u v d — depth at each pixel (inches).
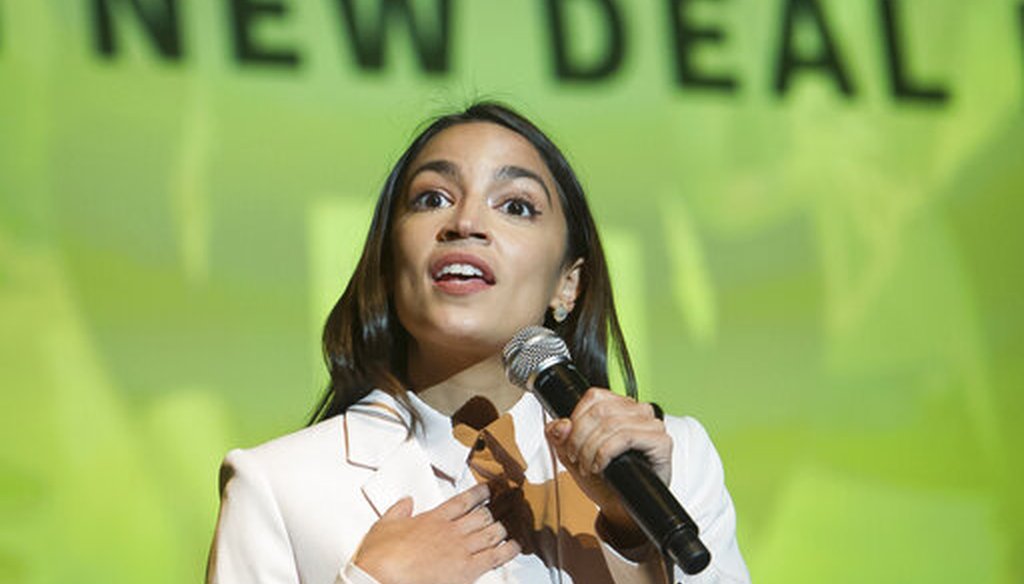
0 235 389.7
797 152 437.4
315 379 401.7
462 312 230.7
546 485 230.4
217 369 397.4
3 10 396.5
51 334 389.4
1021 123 449.4
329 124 411.5
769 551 419.8
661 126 431.2
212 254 400.8
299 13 414.0
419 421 233.8
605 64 430.3
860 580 422.6
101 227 395.5
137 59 403.2
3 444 383.6
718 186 432.1
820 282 433.4
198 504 391.9
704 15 437.7
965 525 429.4
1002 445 434.9
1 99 394.0
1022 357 439.5
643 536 219.5
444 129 248.7
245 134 406.9
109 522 386.6
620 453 205.6
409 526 215.6
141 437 390.9
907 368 433.7
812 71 441.7
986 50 451.5
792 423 426.0
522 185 240.8
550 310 254.4
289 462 227.0
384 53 417.1
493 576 218.8
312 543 219.9
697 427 249.4
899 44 447.2
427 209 240.1
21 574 380.8
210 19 408.8
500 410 239.6
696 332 425.1
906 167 442.3
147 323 395.2
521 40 426.0
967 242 442.3
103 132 398.6
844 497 425.7
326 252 407.2
